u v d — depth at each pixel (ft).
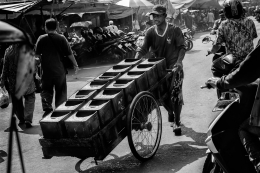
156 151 14.12
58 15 49.21
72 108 11.97
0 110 24.14
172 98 15.98
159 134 14.32
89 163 13.97
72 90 30.48
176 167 12.94
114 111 12.23
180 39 16.22
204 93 24.66
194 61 42.06
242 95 8.02
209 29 105.50
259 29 88.58
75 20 60.29
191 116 19.38
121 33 55.67
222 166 8.34
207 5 114.01
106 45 47.14
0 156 15.46
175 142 15.53
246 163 8.06
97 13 61.87
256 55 6.95
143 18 78.33
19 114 20.12
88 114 11.62
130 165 13.43
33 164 14.28
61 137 11.32
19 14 43.80
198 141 15.51
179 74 16.05
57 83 18.53
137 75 14.01
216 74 9.42
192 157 13.78
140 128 13.66
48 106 18.80
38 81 28.35
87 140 10.96
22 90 4.00
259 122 7.43
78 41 46.06
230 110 8.19
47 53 18.20
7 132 19.08
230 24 14.69
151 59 15.76
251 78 7.18
